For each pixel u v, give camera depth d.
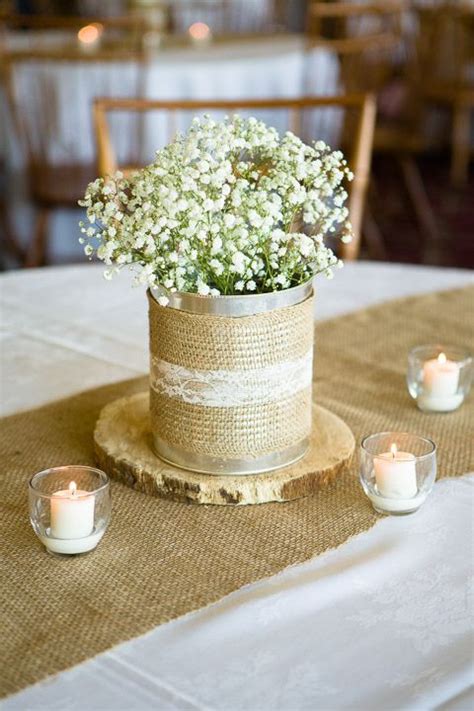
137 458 1.04
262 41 4.09
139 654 0.78
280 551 0.92
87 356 1.42
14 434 1.16
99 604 0.84
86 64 3.41
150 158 3.47
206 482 0.99
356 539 0.95
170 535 0.95
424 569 0.90
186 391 0.99
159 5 4.23
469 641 0.80
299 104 1.96
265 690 0.74
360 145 1.91
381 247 4.02
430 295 1.66
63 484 0.95
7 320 1.57
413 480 0.97
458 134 5.12
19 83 3.42
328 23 5.46
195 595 0.85
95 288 1.73
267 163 0.99
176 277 0.95
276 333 0.97
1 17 3.82
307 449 1.06
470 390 1.30
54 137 3.48
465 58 4.91
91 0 5.84
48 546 0.91
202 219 0.90
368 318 1.55
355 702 0.73
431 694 0.73
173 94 3.51
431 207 4.68
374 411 1.23
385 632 0.81
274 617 0.83
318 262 0.96
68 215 4.27
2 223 4.11
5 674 0.75
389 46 4.04
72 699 0.73
